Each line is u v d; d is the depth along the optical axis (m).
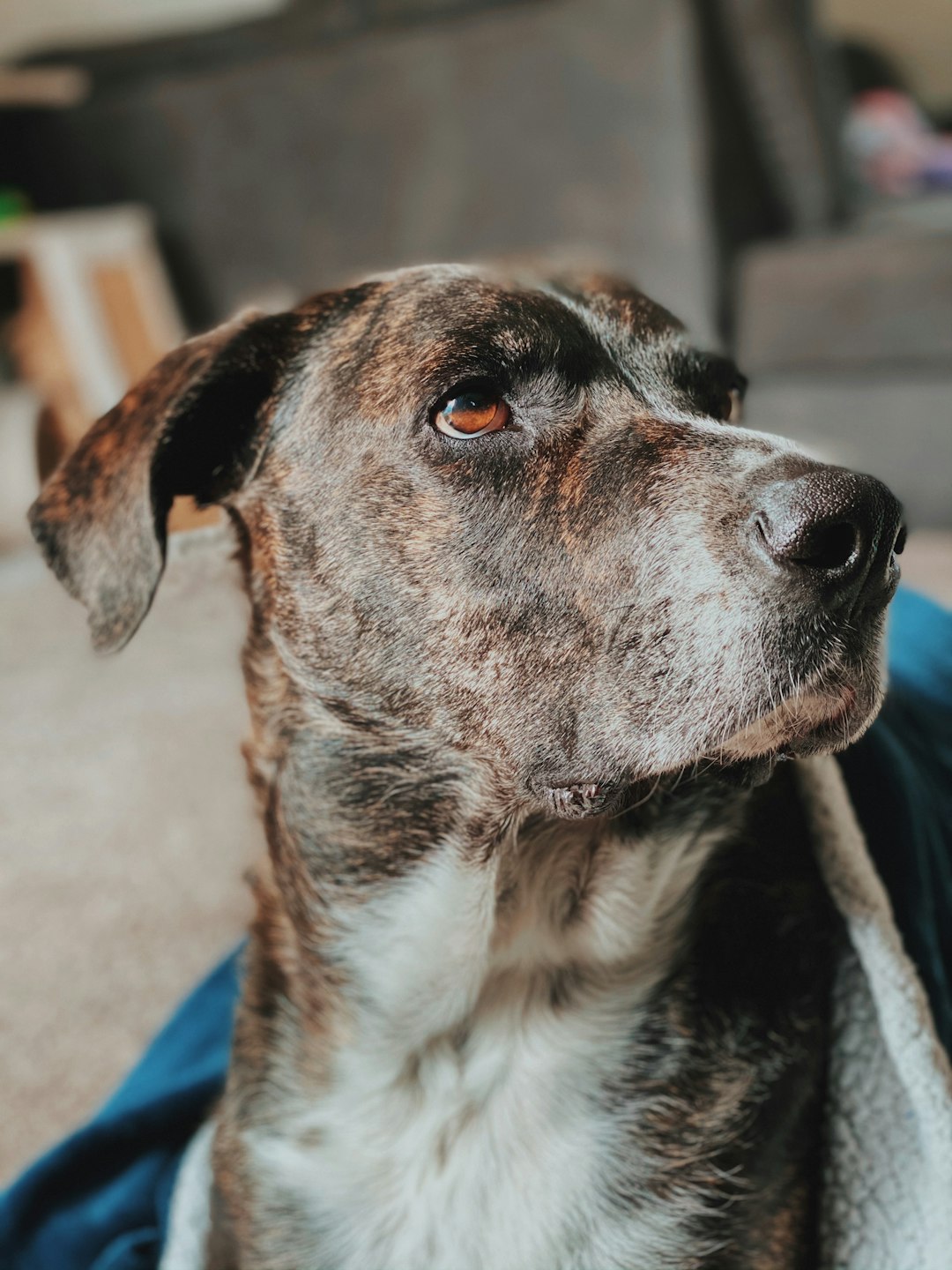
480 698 0.38
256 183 1.60
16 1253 0.50
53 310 1.66
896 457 1.10
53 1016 0.65
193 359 0.41
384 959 0.41
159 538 0.40
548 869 0.39
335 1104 0.41
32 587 1.35
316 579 0.40
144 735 0.95
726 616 0.33
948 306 1.04
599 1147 0.38
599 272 0.46
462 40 1.35
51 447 0.58
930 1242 0.35
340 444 0.40
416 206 1.46
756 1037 0.39
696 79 1.17
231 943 0.69
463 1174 0.39
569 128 1.28
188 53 1.59
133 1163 0.54
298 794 0.42
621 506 0.36
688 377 0.42
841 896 0.38
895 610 0.57
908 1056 0.36
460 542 0.38
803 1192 0.39
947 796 0.48
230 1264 0.43
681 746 0.34
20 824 0.85
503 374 0.38
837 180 1.25
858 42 2.13
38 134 1.76
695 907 0.40
